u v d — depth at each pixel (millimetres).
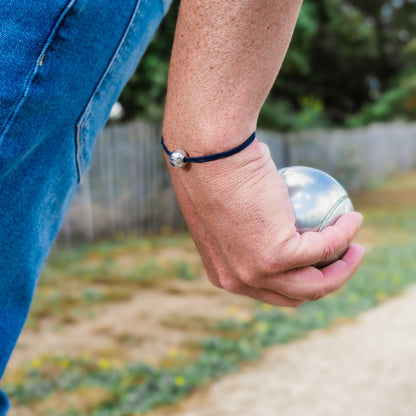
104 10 781
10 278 789
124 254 7750
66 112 786
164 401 3555
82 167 886
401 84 23891
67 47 741
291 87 18453
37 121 737
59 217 906
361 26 22812
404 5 27531
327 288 860
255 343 4566
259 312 5297
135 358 4234
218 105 759
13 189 752
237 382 3877
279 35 752
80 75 779
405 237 9344
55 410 3371
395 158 19844
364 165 16406
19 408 3373
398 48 27234
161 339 4645
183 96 773
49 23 717
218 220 811
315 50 21344
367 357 4297
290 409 3512
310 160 13797
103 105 878
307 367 4133
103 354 4293
